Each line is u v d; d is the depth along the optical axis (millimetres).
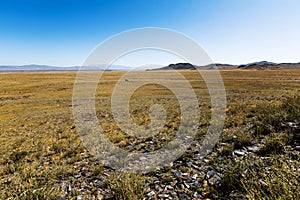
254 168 5707
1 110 32656
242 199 4637
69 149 10328
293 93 29312
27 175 7523
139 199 5371
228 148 7824
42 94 50781
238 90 38219
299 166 5035
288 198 3680
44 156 9906
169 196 5523
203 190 5535
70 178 7238
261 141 8227
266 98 24656
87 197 5863
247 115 13219
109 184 6344
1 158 10031
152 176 6805
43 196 5617
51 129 16406
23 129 17578
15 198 5586
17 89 60750
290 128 8703
